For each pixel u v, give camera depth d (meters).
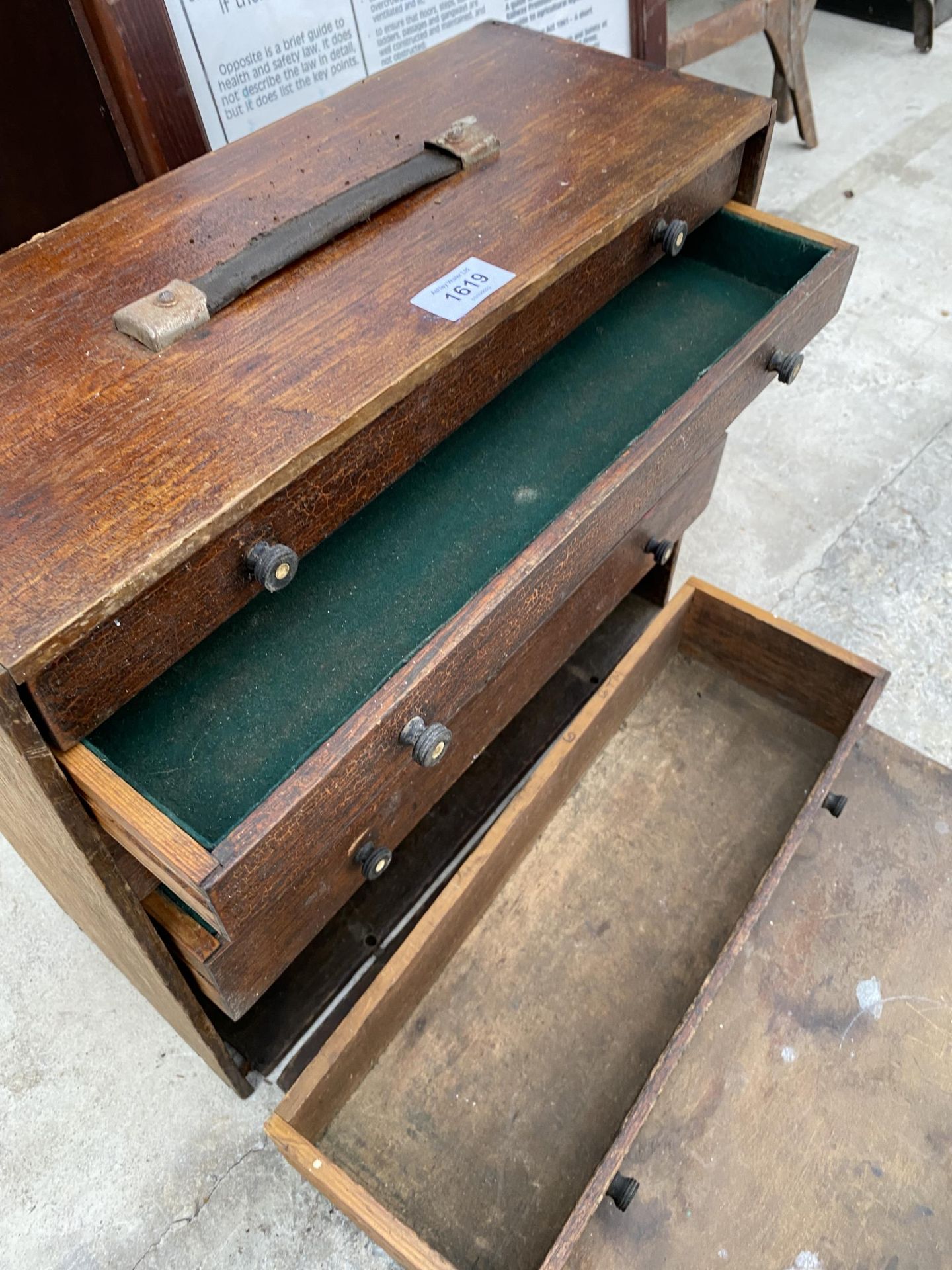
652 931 1.28
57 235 0.98
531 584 0.90
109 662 0.72
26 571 0.68
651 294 1.33
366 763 0.80
